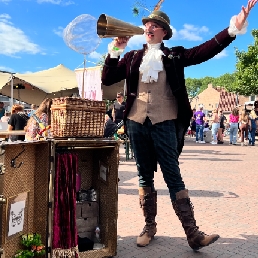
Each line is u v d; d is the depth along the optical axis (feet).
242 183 23.08
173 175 10.80
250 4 9.03
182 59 10.53
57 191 9.13
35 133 11.41
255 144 61.62
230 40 9.73
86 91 22.33
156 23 10.68
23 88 47.21
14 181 8.36
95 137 10.02
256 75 95.50
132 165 30.99
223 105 181.57
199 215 15.31
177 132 11.09
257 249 11.31
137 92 11.02
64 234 9.29
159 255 10.69
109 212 10.71
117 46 10.84
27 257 8.51
